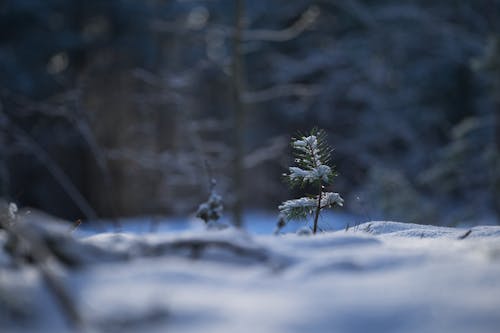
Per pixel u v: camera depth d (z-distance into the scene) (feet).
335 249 7.58
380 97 79.77
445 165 50.72
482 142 65.51
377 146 81.92
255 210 85.30
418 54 83.92
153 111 69.97
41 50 73.46
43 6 73.41
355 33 84.74
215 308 4.92
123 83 76.69
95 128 71.77
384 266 6.43
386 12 78.69
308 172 11.17
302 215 11.34
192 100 75.82
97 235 9.53
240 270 6.39
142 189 72.95
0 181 42.91
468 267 6.05
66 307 4.95
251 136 86.17
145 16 74.84
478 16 76.13
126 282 5.64
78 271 6.17
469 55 79.92
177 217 63.93
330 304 5.00
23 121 68.64
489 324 4.56
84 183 78.89
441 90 84.23
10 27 73.67
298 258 6.80
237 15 52.08
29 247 6.61
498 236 9.81
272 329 4.49
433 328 4.53
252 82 88.84
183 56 80.64
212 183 10.20
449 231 10.61
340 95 83.71
